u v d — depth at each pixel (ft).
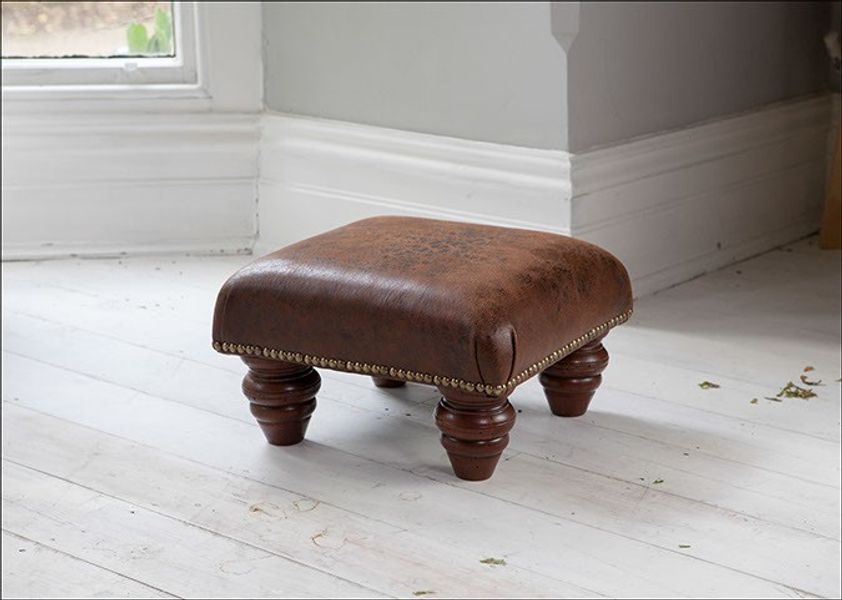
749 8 12.67
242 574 6.98
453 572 6.97
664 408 9.16
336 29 12.31
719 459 8.33
